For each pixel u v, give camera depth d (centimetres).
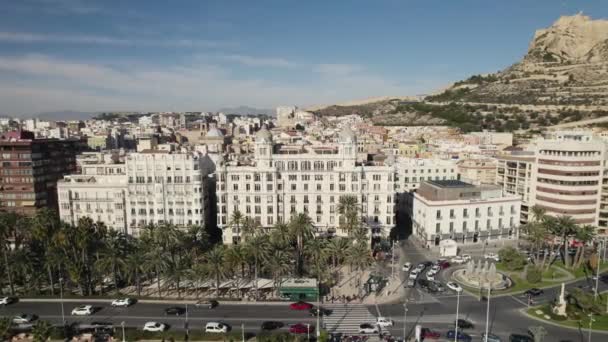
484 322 11956
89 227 14288
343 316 12425
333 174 18175
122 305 13175
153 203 18312
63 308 13025
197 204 18238
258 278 14825
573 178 19275
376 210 18612
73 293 14238
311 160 18212
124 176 19100
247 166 18512
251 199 18200
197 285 14275
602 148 19362
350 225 16212
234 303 13362
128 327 11731
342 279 15425
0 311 12838
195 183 18150
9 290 14462
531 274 14688
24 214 19738
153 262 13350
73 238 14000
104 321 12150
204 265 13488
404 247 19138
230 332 11425
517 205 19962
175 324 11912
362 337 11112
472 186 19875
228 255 13388
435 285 14312
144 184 18200
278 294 13912
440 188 19238
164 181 18212
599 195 19700
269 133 18288
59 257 13562
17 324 11975
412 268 16362
